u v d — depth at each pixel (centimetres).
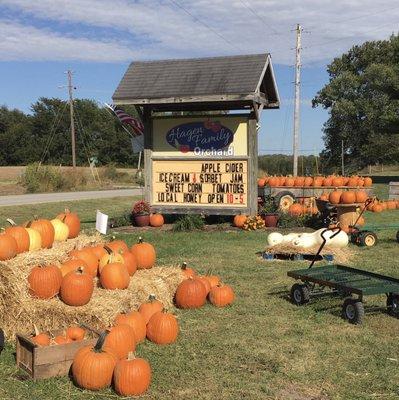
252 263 1016
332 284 680
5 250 630
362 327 634
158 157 1567
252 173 1495
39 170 4247
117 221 1589
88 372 464
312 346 573
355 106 6531
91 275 664
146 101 1498
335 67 7162
